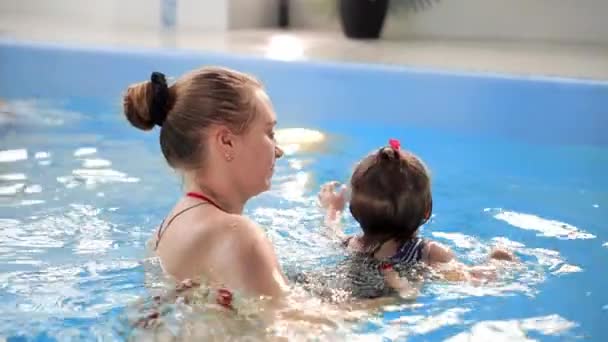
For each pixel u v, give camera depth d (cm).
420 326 169
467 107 361
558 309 179
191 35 529
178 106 171
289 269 192
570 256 213
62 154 299
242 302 163
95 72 425
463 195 267
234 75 173
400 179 202
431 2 550
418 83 367
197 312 162
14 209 237
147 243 199
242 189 175
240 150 170
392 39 535
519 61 431
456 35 552
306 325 162
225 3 561
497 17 546
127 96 174
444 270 195
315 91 386
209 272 167
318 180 274
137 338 158
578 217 246
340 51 462
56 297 177
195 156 171
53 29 536
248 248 166
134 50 420
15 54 436
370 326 167
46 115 365
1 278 187
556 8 535
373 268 194
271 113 175
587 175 293
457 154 320
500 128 356
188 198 178
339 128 358
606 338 167
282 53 443
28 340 160
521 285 192
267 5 595
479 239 225
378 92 375
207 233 169
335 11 574
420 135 350
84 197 250
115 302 174
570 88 343
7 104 388
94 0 599
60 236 216
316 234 218
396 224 203
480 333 168
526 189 275
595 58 450
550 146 338
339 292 181
